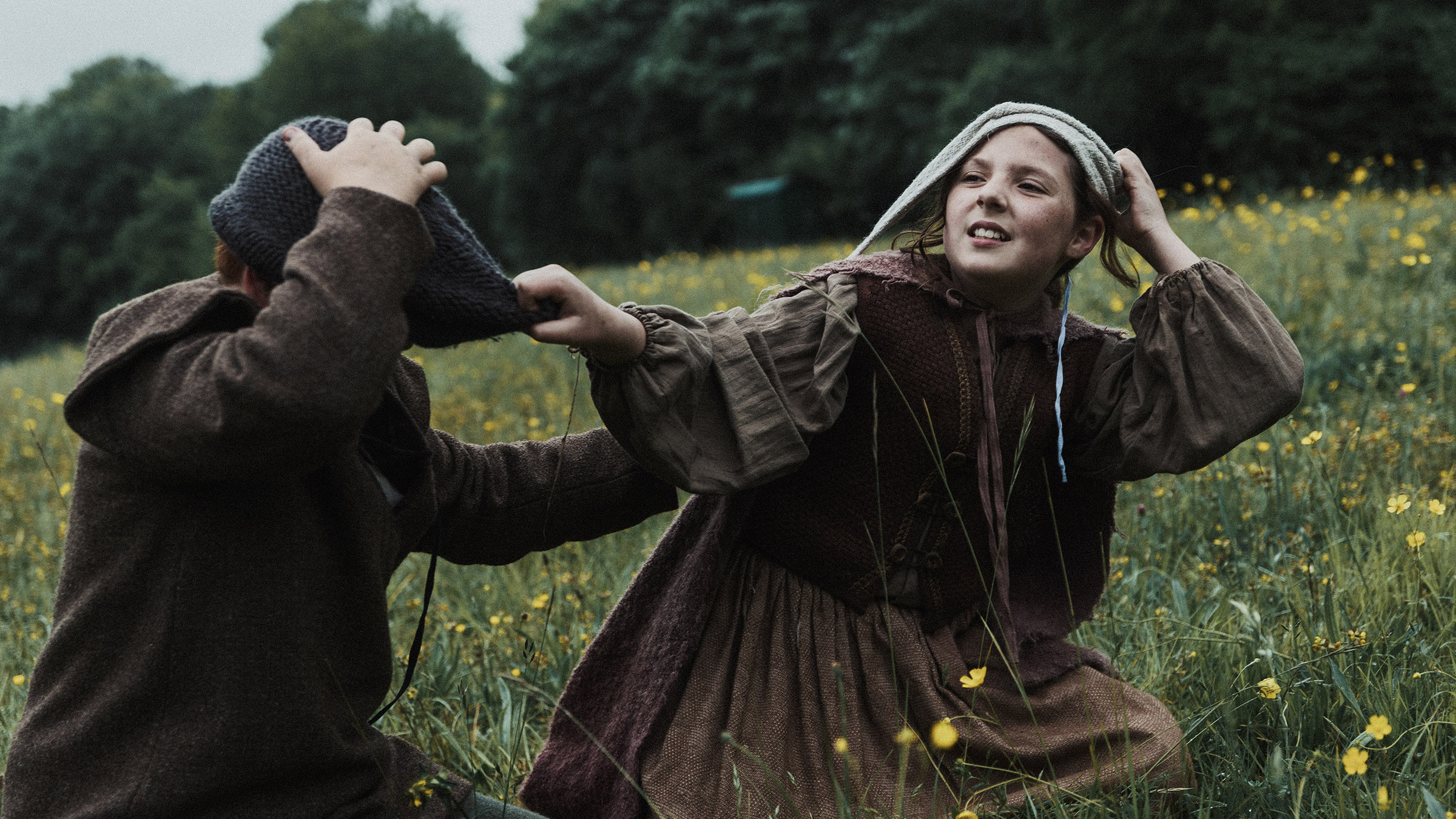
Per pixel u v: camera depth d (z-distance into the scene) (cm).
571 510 212
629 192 4209
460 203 5262
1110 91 2491
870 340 205
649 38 4253
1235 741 223
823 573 212
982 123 211
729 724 206
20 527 506
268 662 165
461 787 191
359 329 149
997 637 221
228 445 149
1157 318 215
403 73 5803
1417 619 267
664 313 192
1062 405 221
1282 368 208
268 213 161
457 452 205
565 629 320
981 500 212
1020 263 203
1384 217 846
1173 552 341
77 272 5866
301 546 169
